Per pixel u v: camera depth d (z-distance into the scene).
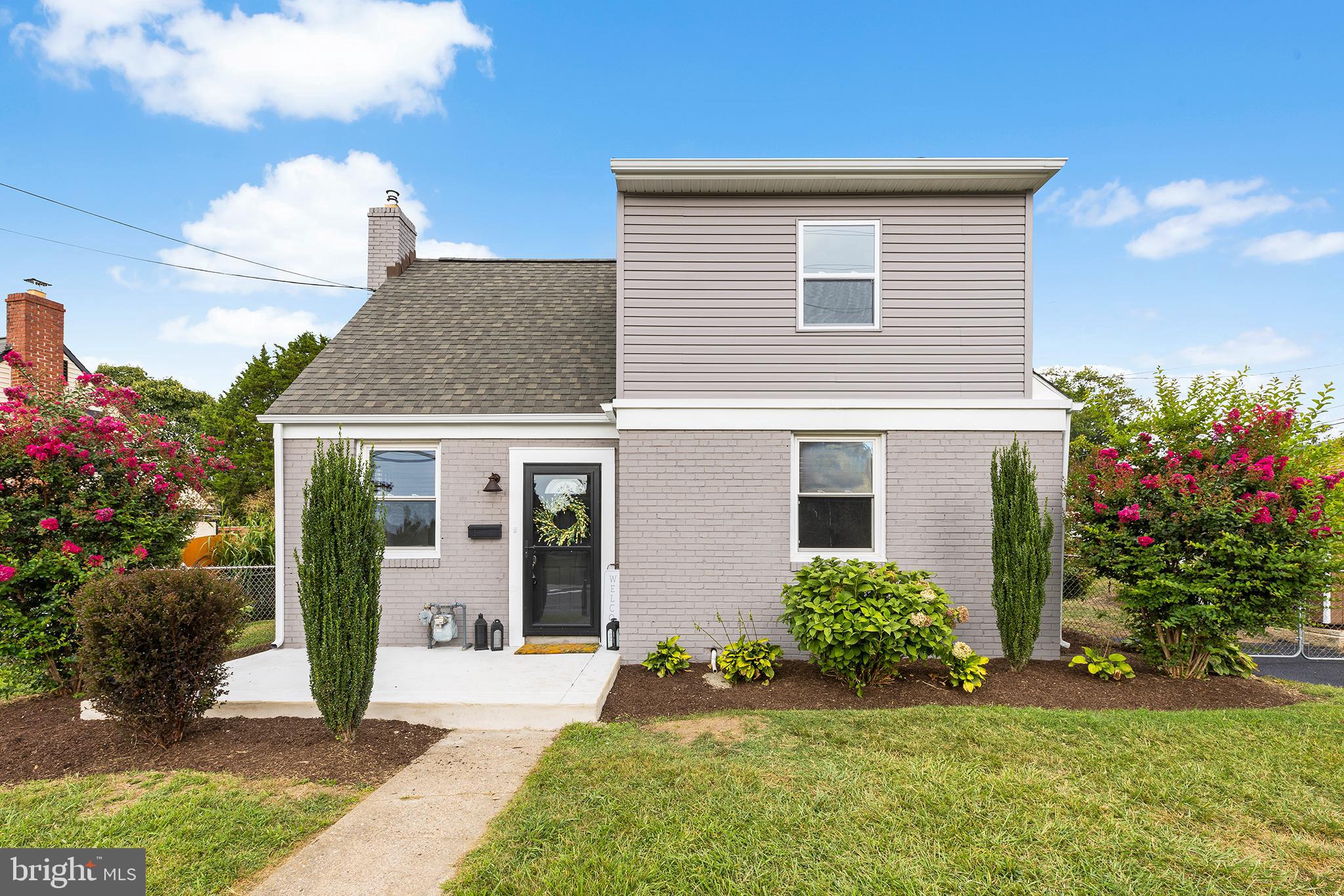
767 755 4.55
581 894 2.89
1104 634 8.71
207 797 3.96
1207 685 6.19
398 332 9.66
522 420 7.91
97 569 5.87
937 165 6.92
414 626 7.94
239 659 7.20
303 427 8.02
